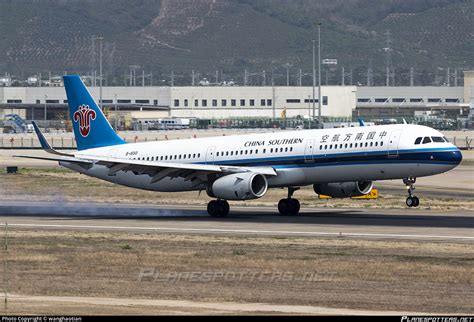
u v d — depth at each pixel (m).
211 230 167.38
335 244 144.88
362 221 180.50
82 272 121.12
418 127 184.12
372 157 184.00
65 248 143.38
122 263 127.38
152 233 163.62
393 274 117.19
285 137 194.88
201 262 127.38
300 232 162.12
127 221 187.38
